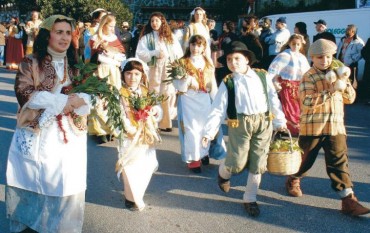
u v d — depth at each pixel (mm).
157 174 5387
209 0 24219
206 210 4375
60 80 3154
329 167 4254
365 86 10867
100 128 6531
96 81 3199
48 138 3117
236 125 4062
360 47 10531
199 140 5367
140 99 4219
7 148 6238
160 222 4098
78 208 3262
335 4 16188
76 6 18547
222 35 9875
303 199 4684
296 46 6930
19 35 16188
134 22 24703
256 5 19969
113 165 5691
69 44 3141
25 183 3180
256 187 4254
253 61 4191
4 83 12555
